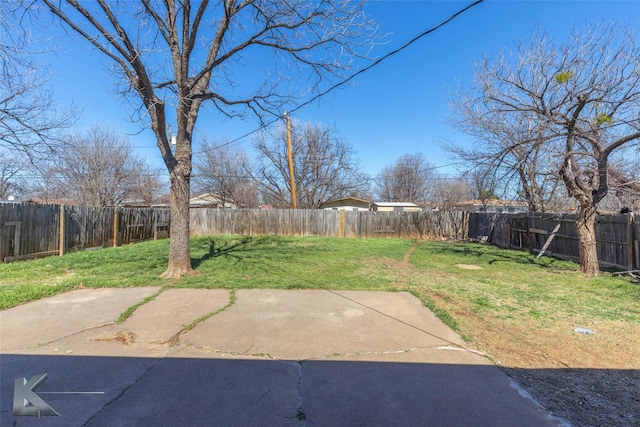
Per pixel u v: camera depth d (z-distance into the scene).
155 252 10.68
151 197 27.55
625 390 2.71
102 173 21.84
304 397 2.52
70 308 4.67
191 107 6.96
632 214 7.69
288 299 5.29
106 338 3.61
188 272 7.01
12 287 5.65
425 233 18.42
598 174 7.46
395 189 42.78
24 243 8.63
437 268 8.66
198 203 33.12
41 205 9.18
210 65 6.67
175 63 6.77
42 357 3.13
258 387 2.65
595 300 5.45
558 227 10.66
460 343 3.61
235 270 7.64
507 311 4.82
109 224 12.30
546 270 8.37
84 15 5.80
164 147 6.84
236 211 18.62
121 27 6.02
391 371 2.96
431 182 41.62
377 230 18.39
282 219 18.56
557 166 7.69
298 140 27.08
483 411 2.37
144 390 2.58
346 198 29.91
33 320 4.16
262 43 6.93
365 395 2.55
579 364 3.17
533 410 2.39
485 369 3.03
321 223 18.48
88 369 2.91
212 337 3.68
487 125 9.51
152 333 3.78
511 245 13.98
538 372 3.00
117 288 5.88
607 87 7.19
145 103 6.59
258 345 3.48
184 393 2.54
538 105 7.91
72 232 10.38
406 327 4.08
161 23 6.79
